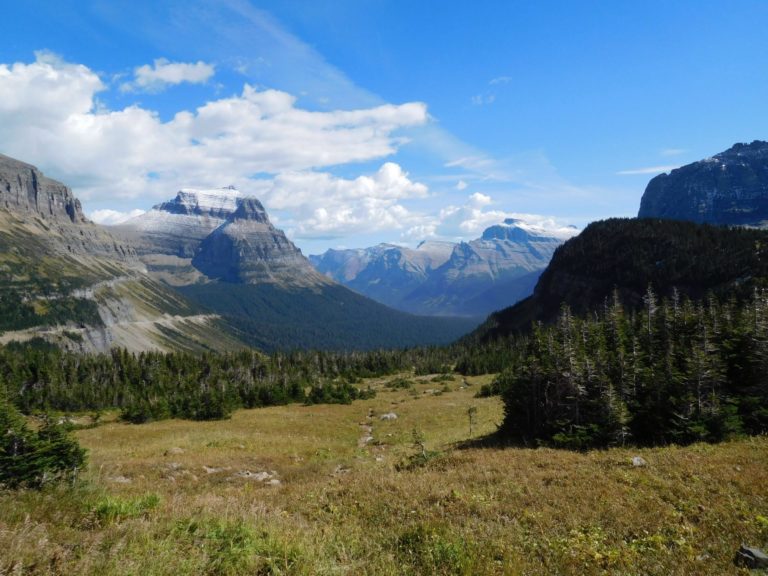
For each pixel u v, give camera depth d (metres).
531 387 29.44
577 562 8.80
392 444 37.31
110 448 34.88
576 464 18.14
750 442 20.84
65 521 9.35
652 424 24.03
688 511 11.65
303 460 28.61
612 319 44.41
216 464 24.92
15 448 12.83
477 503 12.77
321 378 110.62
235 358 154.12
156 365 142.12
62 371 128.88
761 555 8.68
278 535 9.38
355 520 11.74
